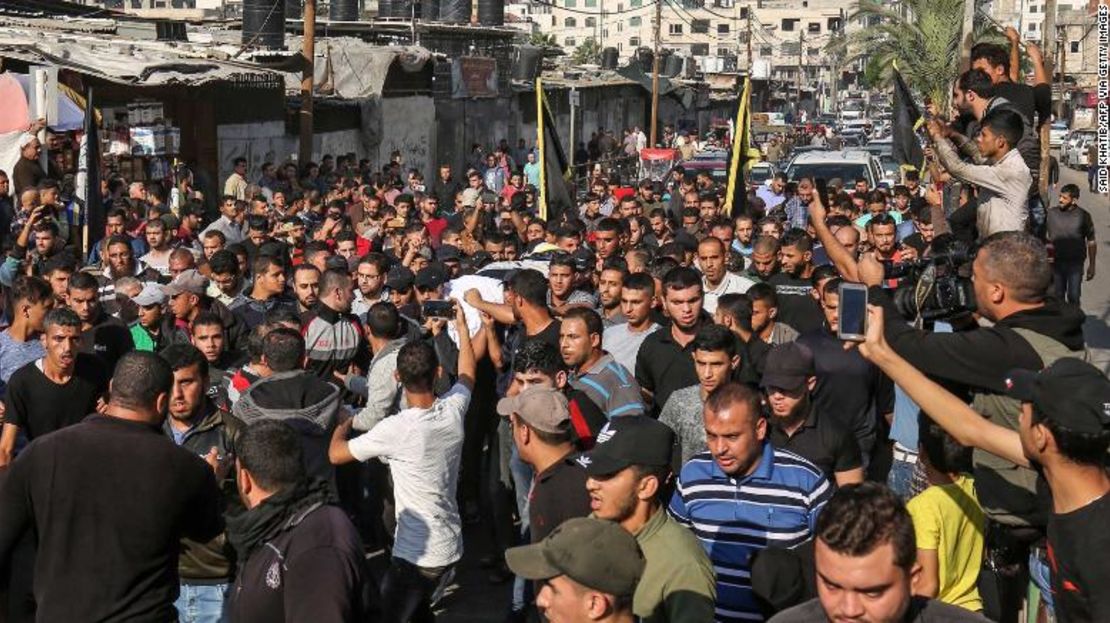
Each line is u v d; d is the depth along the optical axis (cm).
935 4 4450
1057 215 1867
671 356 802
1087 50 8862
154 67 1852
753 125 5606
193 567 610
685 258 1191
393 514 827
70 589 536
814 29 12950
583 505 586
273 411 716
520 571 392
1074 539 392
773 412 625
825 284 833
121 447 539
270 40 2459
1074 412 384
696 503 550
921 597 382
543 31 12744
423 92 3278
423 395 720
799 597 482
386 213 1695
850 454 622
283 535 494
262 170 2306
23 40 1856
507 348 941
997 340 456
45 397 715
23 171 1532
